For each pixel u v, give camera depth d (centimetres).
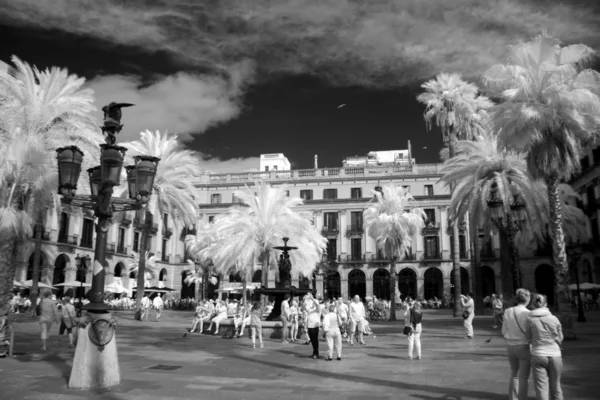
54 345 1445
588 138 1773
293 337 1712
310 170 6069
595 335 1725
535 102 1667
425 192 5766
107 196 834
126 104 838
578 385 827
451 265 5503
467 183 2431
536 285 5462
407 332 1209
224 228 2897
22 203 1484
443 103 3244
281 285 2042
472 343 1572
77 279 4466
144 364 1102
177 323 2702
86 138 1548
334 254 5809
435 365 1093
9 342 1180
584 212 4366
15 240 1223
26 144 1311
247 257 2858
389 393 778
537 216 2406
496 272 5362
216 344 1592
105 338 821
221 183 6194
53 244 4031
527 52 1698
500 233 2366
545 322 588
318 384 859
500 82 1789
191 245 5222
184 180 3073
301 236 2931
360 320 1591
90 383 801
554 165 1692
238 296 6000
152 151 2970
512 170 2395
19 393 762
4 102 1423
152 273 5528
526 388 616
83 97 1625
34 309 2850
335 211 5884
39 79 1491
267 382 879
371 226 3569
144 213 3047
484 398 741
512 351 633
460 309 3108
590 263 4281
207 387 823
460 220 2770
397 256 3403
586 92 1583
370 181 5897
